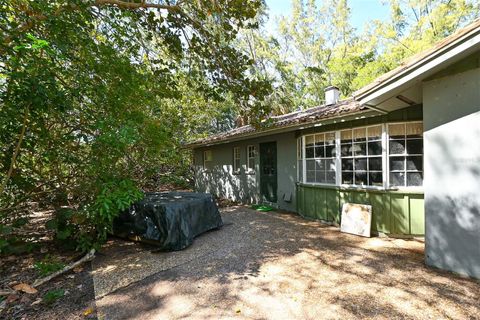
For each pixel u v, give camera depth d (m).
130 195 3.91
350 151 5.32
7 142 3.73
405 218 4.61
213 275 3.34
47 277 3.25
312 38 23.12
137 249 4.47
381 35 17.48
